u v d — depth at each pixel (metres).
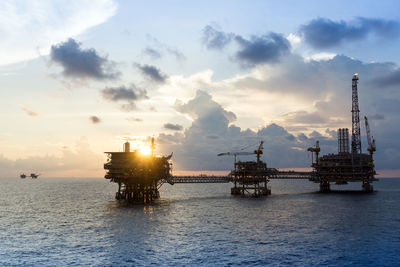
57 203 137.88
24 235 67.69
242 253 54.03
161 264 48.75
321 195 168.88
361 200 139.50
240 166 161.75
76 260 50.62
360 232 69.50
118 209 109.38
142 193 128.00
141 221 83.62
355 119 182.88
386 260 50.47
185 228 74.06
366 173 170.38
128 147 120.94
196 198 151.50
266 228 74.06
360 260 50.47
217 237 65.06
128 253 54.09
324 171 176.75
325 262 49.59
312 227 75.25
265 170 162.88
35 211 109.19
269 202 131.88
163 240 62.56
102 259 51.09
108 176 121.19
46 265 48.38
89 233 69.19
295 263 49.19
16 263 49.25
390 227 74.94
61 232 70.56
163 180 139.88
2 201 149.75
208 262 49.62
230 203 127.56
